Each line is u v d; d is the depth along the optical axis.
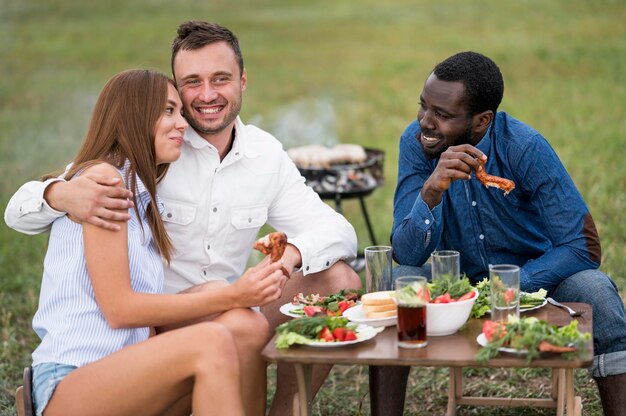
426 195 3.46
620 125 8.62
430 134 3.57
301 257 3.58
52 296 3.12
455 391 3.93
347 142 9.31
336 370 4.64
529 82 10.80
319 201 3.92
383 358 2.74
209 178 3.62
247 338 3.10
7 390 4.42
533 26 14.38
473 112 3.51
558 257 3.53
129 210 3.26
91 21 18.14
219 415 2.87
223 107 3.57
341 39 15.23
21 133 10.36
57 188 3.11
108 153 3.29
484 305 3.15
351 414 4.16
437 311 2.89
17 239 6.73
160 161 3.38
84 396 2.92
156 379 2.89
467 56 3.53
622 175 7.14
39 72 13.84
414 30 15.29
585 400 4.05
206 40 3.52
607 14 14.76
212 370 2.87
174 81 3.59
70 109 11.55
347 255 3.74
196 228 3.64
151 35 16.33
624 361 3.30
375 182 5.45
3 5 20.19
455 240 3.78
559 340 2.67
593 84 10.47
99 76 13.36
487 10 16.25
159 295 3.09
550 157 3.60
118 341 3.10
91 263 3.06
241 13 18.48
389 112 10.47
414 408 4.18
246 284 3.10
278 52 14.61
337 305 3.19
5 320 5.27
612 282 3.47
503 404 3.88
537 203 3.65
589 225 3.57
